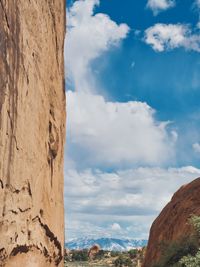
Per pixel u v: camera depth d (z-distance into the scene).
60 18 17.59
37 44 13.96
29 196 12.86
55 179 16.28
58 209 16.66
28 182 12.72
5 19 11.07
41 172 14.21
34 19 13.72
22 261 12.49
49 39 15.65
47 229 14.91
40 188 14.05
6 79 11.03
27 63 12.76
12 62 11.50
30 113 12.97
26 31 12.80
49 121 15.59
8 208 11.19
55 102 16.30
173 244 26.44
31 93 13.09
